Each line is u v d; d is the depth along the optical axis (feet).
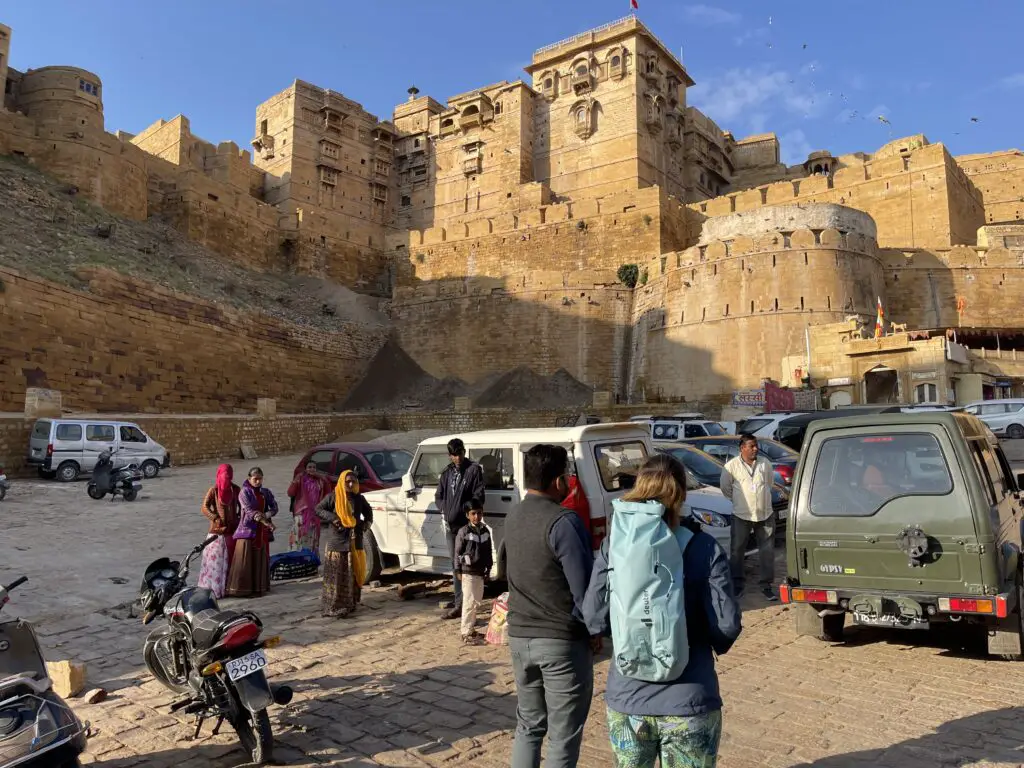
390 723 14.84
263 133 227.61
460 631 21.88
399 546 27.66
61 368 89.81
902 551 17.71
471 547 21.03
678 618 8.05
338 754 13.38
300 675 18.04
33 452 63.46
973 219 160.56
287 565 30.12
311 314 162.20
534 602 10.41
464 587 21.02
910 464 18.31
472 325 156.97
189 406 112.37
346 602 23.91
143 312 105.09
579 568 10.11
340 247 194.29
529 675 10.56
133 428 68.59
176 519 44.24
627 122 195.42
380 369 160.25
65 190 141.18
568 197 204.64
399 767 12.82
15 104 152.56
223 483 26.50
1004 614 16.34
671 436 59.57
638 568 8.24
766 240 114.52
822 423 19.90
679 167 213.87
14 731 10.43
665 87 211.20
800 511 19.58
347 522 23.89
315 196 218.59
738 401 103.24
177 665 14.58
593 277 146.51
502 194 212.02
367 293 197.57
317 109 223.71
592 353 141.69
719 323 116.47
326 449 39.81
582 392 138.51
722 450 42.55
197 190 165.68
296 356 141.59
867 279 113.91
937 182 142.20
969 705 15.20
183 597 14.78
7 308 82.58
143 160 160.76
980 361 92.58
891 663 18.35
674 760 8.18
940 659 18.60
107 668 18.74
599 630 8.98
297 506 34.78
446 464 26.58
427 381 157.38
